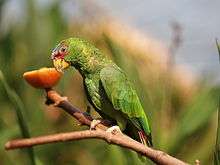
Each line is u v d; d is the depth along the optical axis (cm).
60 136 546
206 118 606
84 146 637
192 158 607
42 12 654
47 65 650
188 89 645
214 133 609
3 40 651
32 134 637
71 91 661
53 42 652
